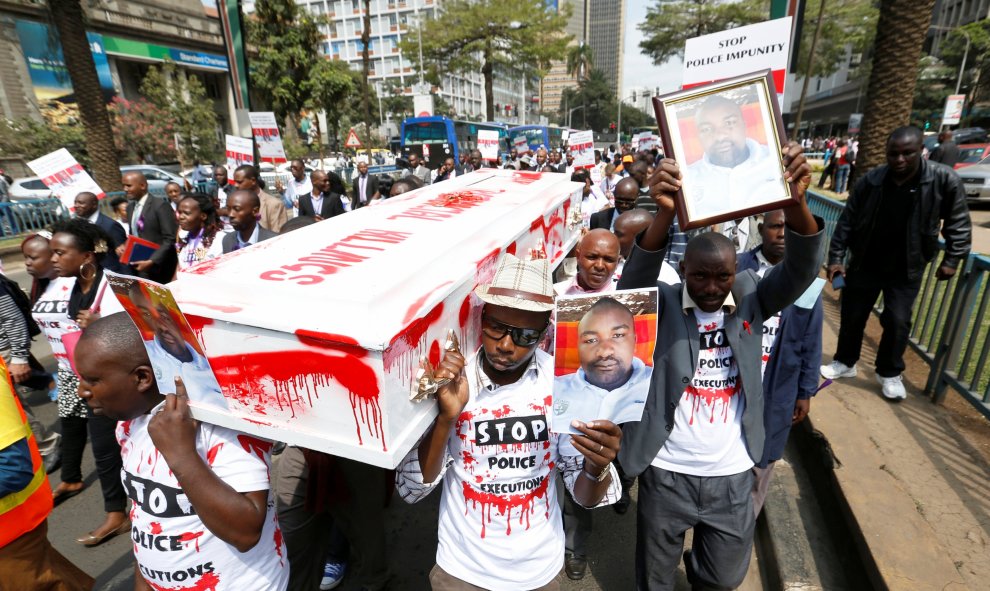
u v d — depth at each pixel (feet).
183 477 4.10
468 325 5.91
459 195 9.96
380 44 215.72
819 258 5.65
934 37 137.18
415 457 5.21
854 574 7.93
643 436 6.68
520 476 5.32
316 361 4.17
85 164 56.59
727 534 6.55
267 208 20.15
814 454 10.59
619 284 6.46
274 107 84.53
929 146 47.85
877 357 11.84
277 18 79.92
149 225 17.89
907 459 9.45
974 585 6.70
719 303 6.28
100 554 9.38
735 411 6.61
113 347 4.34
